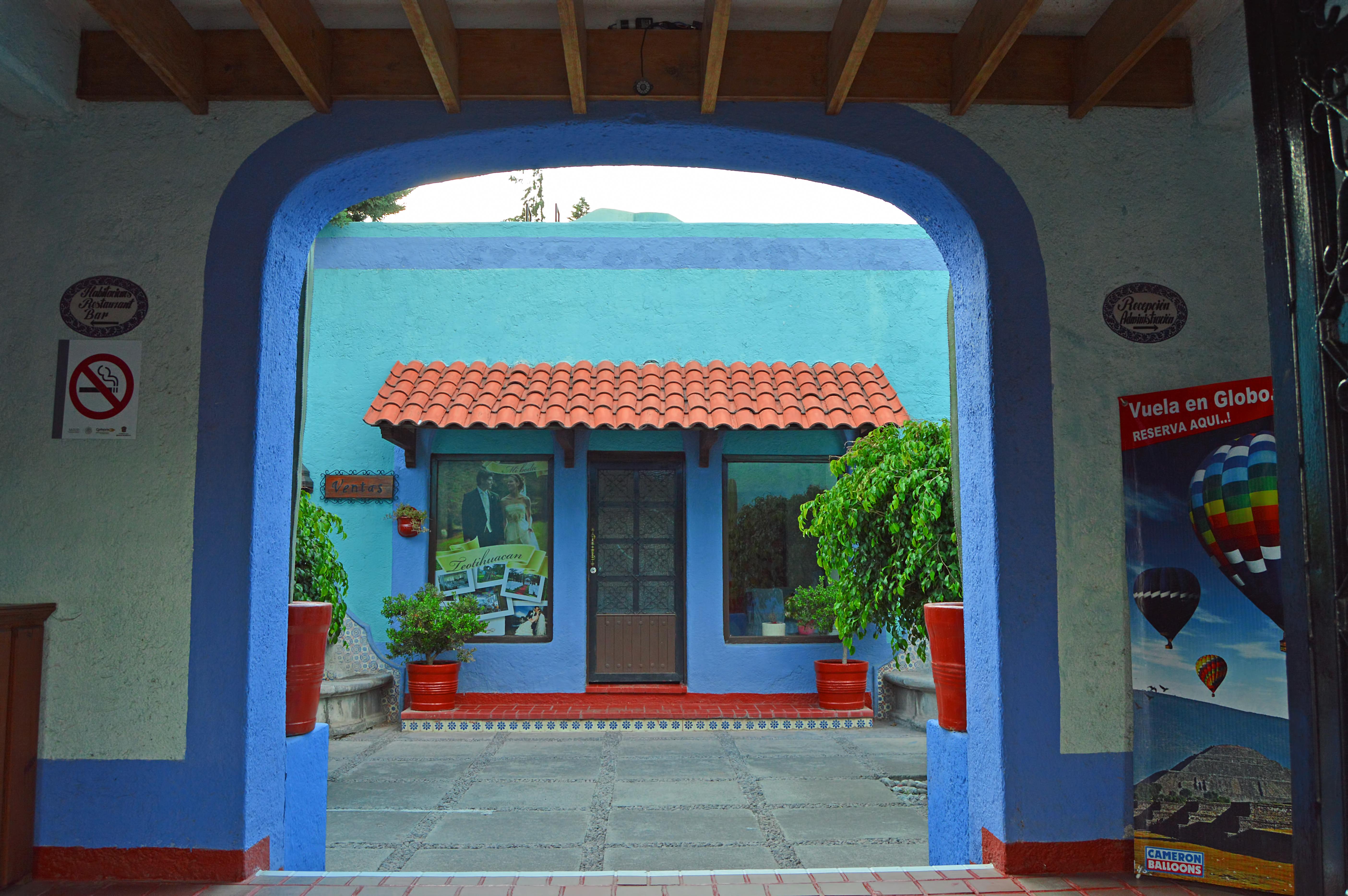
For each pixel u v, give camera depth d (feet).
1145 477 12.98
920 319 34.32
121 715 12.50
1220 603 12.51
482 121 13.24
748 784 22.47
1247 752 12.21
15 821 11.94
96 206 13.19
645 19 13.07
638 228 34.17
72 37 13.04
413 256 33.65
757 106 13.35
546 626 32.45
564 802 20.79
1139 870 12.48
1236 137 13.70
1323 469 7.80
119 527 12.73
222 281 13.08
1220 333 13.43
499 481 32.86
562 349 33.60
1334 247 7.83
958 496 15.48
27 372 12.98
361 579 31.86
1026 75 13.42
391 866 16.48
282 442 13.82
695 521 32.55
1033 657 12.87
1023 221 13.43
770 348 33.94
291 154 13.21
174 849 12.34
